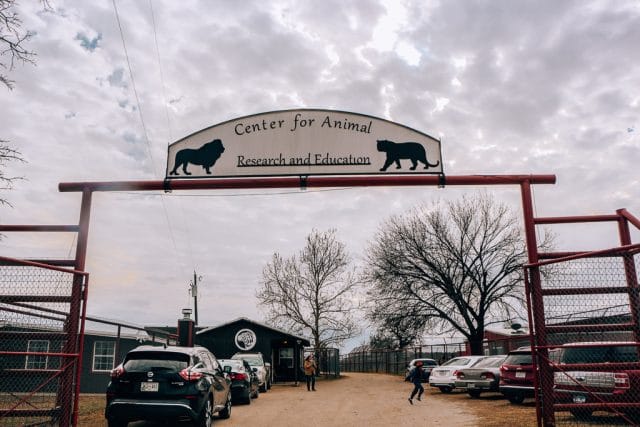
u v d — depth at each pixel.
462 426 12.20
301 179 12.27
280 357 34.91
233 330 34.88
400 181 12.17
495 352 32.19
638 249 8.66
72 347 10.21
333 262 46.72
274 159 12.41
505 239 37.34
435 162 12.22
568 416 11.99
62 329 10.43
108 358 28.42
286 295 45.75
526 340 25.09
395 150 12.30
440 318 36.66
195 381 10.73
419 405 17.31
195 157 12.45
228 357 34.53
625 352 11.20
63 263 11.19
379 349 54.56
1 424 10.36
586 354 11.43
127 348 28.92
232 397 17.70
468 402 17.77
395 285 37.19
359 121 12.52
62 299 10.31
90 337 28.31
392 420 13.51
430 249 37.56
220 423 12.97
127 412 10.41
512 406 15.81
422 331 36.72
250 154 12.45
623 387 10.73
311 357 26.09
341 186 12.25
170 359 10.94
